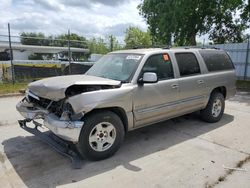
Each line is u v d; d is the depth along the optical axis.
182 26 18.62
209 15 19.72
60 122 3.26
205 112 5.59
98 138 3.60
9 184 3.03
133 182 3.10
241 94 10.39
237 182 3.11
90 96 3.39
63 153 3.52
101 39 17.84
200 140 4.59
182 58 4.88
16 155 3.86
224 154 3.96
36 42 19.09
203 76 5.22
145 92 4.04
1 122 5.64
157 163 3.63
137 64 4.11
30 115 3.79
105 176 3.25
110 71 4.40
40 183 3.06
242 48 15.19
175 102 4.61
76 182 3.09
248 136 4.82
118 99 3.65
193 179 3.18
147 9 20.11
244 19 17.03
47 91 3.51
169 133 4.98
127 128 3.98
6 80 12.20
